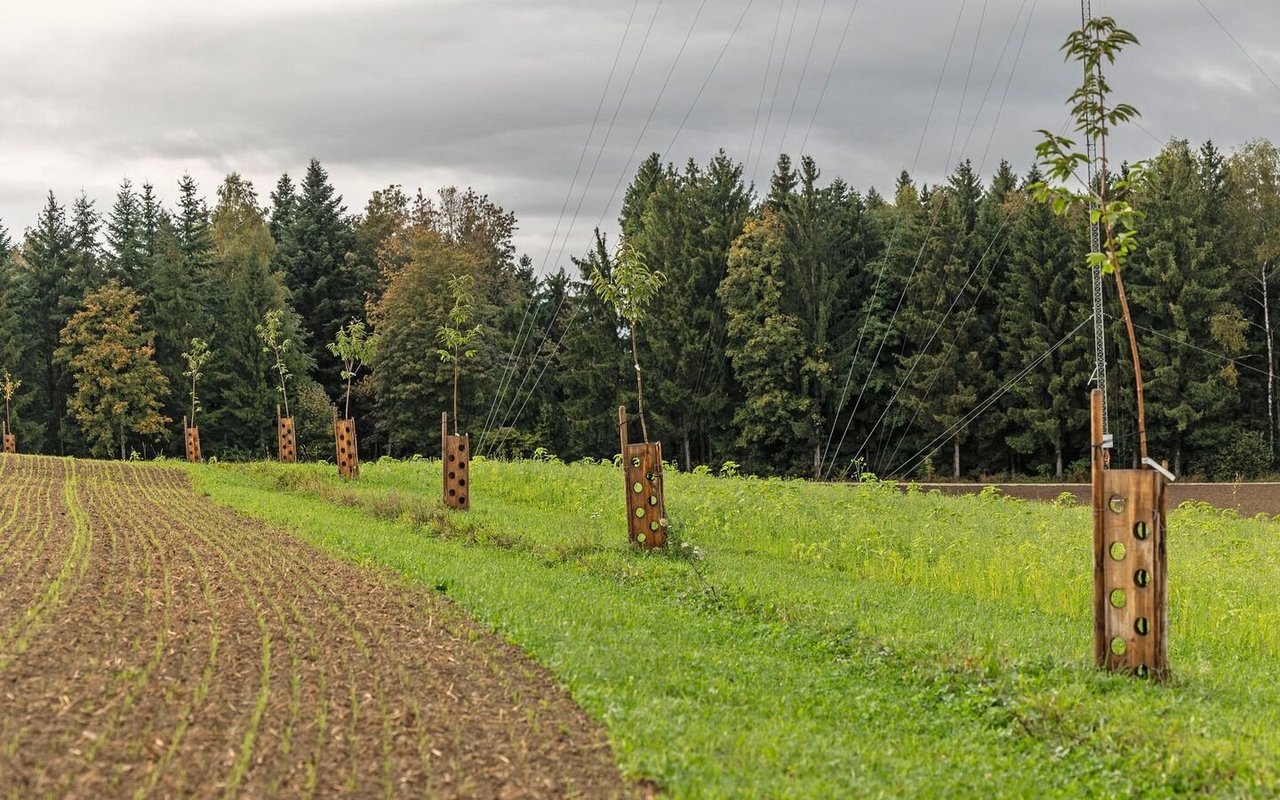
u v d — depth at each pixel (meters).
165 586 13.19
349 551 17.27
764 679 10.62
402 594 13.46
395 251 86.06
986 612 15.55
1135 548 11.22
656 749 7.93
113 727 7.86
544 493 29.22
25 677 8.89
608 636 11.75
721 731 8.52
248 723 8.13
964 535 21.20
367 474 34.59
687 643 12.14
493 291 85.12
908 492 32.34
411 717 8.45
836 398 62.16
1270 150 63.88
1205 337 57.94
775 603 14.48
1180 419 56.00
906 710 10.04
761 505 24.28
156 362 73.44
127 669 9.28
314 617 11.79
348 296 86.88
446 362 66.94
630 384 67.25
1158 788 8.05
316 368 81.44
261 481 32.44
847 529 22.03
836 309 64.06
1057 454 59.56
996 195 69.88
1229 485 53.66
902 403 60.97
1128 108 12.05
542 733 8.23
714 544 22.06
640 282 23.09
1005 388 59.16
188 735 7.82
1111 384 58.53
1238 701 10.88
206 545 17.25
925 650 11.71
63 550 16.08
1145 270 57.59
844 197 73.12
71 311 76.88
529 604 13.21
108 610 11.59
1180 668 12.01
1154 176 11.84
